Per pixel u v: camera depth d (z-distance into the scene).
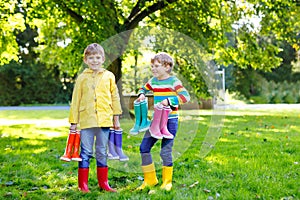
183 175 4.13
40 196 3.40
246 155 5.24
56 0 8.96
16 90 23.47
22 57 23.70
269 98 24.72
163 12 8.75
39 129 9.47
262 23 11.27
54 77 23.97
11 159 5.12
